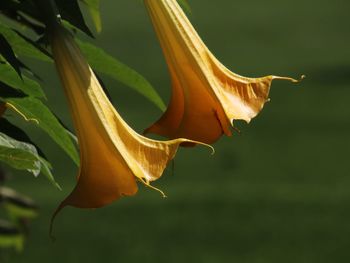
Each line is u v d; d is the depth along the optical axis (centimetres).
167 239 1748
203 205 1962
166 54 218
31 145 214
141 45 4078
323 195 2048
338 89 3225
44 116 215
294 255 1652
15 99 213
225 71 215
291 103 3053
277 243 1714
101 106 203
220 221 1852
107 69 243
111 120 202
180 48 216
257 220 1858
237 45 4181
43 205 1870
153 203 1962
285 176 2270
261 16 4825
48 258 1598
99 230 1764
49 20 206
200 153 2422
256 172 2297
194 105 212
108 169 197
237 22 4684
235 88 213
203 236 1767
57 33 206
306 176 2261
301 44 4175
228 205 1966
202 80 212
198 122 210
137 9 4938
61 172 2184
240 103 211
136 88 246
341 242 1705
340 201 1986
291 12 4897
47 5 207
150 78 3516
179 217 1877
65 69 205
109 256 1645
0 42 206
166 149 198
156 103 246
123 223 1816
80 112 203
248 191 2097
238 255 1667
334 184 2175
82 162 199
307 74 3562
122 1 5181
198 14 4891
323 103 3041
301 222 1831
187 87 213
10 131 214
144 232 1777
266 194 2067
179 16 219
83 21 216
